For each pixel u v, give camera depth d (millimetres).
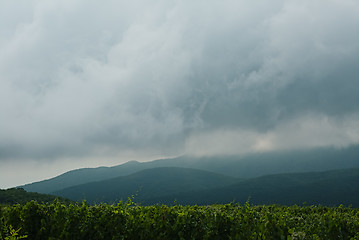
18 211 11352
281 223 10305
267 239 9484
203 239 10328
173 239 10469
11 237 9922
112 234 10531
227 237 10383
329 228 10945
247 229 10180
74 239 10508
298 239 9805
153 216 11070
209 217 10977
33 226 11125
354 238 10531
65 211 11180
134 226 10562
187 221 10766
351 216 13023
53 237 10570
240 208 12992
